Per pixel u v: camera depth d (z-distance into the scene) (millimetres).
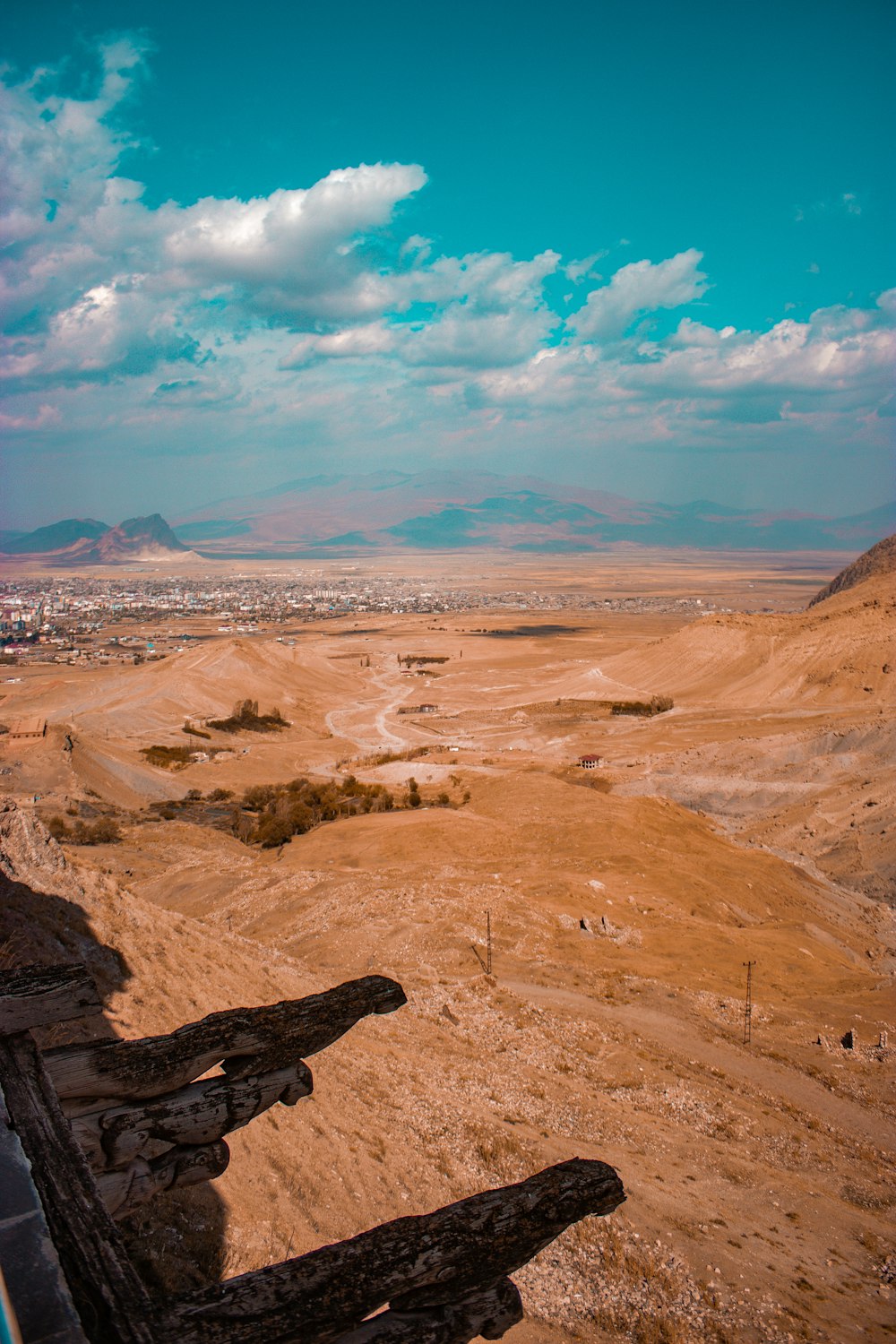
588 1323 17359
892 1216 24828
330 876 61062
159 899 60906
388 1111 22281
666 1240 20406
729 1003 40719
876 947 64125
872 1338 18172
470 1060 30219
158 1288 11062
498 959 43875
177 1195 12750
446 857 69875
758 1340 17484
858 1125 30578
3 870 20531
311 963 43594
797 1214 23453
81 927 20172
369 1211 16094
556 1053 32656
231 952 25109
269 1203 14328
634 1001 39781
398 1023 32562
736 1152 26906
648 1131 27062
